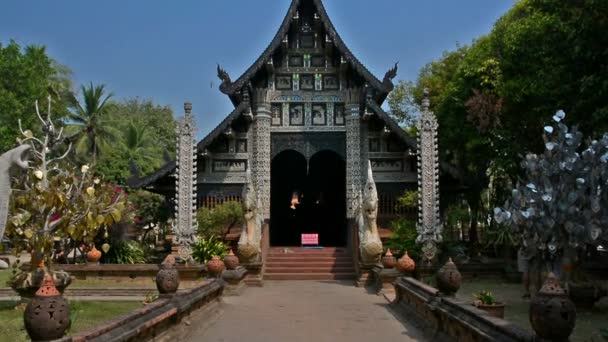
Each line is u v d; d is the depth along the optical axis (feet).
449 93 90.84
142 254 81.20
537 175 44.57
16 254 43.24
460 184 84.53
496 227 78.84
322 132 89.20
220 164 88.53
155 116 233.14
